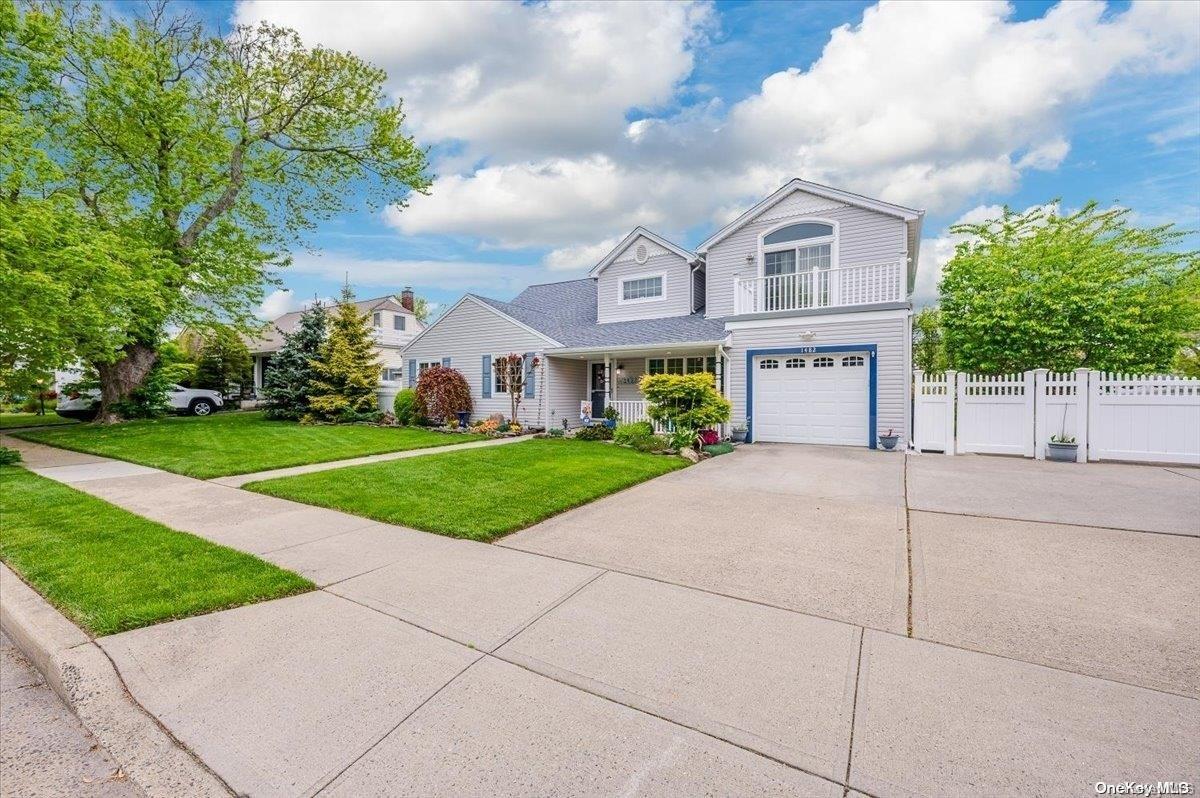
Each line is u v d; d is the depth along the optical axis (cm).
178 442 1225
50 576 405
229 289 1750
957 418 1074
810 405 1255
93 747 236
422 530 535
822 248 1357
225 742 225
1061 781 195
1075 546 467
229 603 359
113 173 1553
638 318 1695
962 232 1418
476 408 1705
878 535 507
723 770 203
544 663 282
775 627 322
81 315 1143
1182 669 271
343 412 1761
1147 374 1041
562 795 191
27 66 1339
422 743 220
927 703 244
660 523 557
